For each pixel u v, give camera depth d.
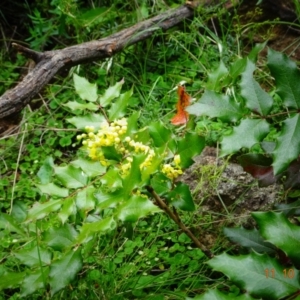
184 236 0.93
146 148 0.68
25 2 1.56
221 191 0.96
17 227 0.79
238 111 0.70
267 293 0.61
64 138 1.18
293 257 0.62
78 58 1.15
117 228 0.94
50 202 0.68
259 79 1.24
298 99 0.68
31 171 1.13
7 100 1.03
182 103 0.78
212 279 0.87
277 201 0.93
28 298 0.85
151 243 0.93
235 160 1.03
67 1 1.32
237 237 0.77
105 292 0.85
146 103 1.16
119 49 1.22
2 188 1.08
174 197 0.73
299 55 1.30
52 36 1.47
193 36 1.30
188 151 0.69
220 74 0.80
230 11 1.35
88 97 0.75
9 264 0.91
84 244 0.73
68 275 0.68
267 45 1.35
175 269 0.87
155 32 1.28
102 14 1.35
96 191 0.68
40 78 1.08
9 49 1.49
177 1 1.45
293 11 1.34
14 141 1.20
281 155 0.66
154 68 1.33
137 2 1.41
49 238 0.70
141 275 0.87
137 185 0.64
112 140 0.68
